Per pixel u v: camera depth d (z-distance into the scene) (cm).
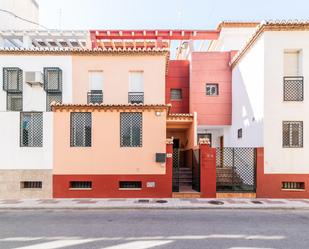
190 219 887
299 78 1287
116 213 975
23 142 1266
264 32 1284
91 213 977
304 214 970
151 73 1536
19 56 1513
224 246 636
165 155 1237
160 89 1534
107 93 1523
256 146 1366
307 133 1255
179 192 1241
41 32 1864
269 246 638
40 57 1516
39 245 644
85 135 1261
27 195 1241
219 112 1892
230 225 816
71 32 1892
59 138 1251
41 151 1251
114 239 685
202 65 1920
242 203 1112
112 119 1259
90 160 1245
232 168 1280
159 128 1257
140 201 1148
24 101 1502
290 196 1230
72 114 1264
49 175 1245
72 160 1245
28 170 1249
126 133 1265
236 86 1770
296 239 690
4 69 1484
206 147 1245
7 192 1245
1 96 1502
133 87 1555
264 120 1266
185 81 2038
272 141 1257
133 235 717
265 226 808
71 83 1516
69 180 1238
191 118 1655
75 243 657
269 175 1243
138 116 1270
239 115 1695
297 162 1247
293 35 1282
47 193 1238
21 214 967
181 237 701
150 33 2034
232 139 1856
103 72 1531
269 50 1280
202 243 656
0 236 715
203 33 2102
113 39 2069
